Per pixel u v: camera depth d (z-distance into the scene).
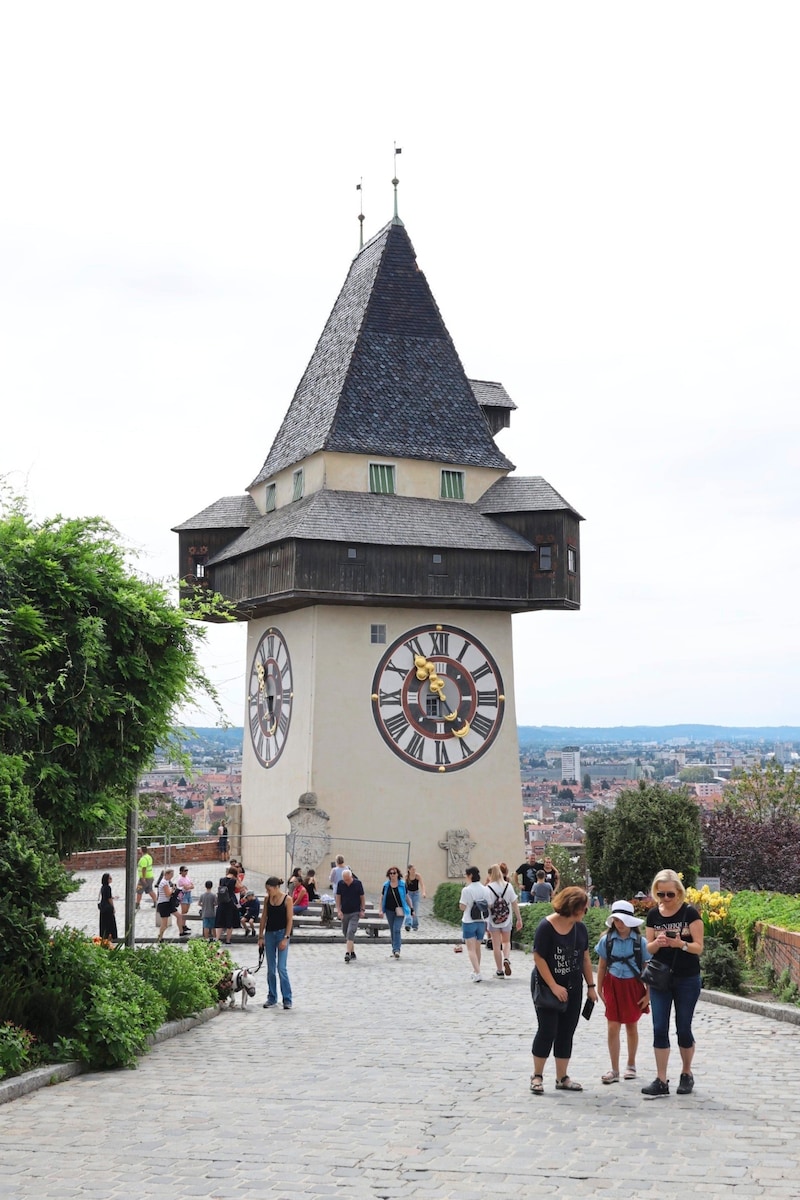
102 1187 9.85
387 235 47.91
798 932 20.81
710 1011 20.48
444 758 43.38
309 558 41.22
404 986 24.66
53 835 19.41
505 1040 17.62
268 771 45.88
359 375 45.47
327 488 43.75
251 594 44.28
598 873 36.19
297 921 36.09
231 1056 16.33
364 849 42.09
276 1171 10.21
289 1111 12.57
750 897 26.98
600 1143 10.99
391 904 29.88
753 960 23.98
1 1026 14.80
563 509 43.56
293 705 43.97
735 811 59.78
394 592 42.12
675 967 13.29
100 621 19.39
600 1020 20.45
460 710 43.81
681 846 35.56
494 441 47.41
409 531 42.81
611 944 14.05
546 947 13.47
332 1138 11.34
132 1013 16.28
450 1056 16.16
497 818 43.72
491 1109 12.53
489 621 44.50
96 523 20.44
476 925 25.50
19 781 17.09
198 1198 9.51
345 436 44.16
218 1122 12.10
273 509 48.03
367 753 42.56
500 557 43.56
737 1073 14.63
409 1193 9.52
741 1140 11.05
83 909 38.16
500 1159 10.48
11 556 19.19
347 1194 9.53
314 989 24.25
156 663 20.72
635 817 35.56
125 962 18.91
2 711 18.16
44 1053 15.05
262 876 44.47
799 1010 19.25
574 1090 13.47
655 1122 11.83
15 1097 13.54
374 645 43.09
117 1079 14.64
